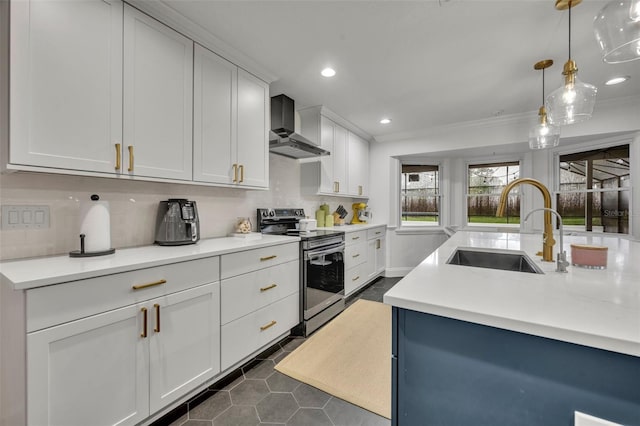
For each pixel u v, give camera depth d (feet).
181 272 4.97
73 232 5.18
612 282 3.47
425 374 2.82
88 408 3.81
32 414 3.35
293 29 6.06
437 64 7.48
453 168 15.53
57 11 4.18
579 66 7.47
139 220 6.20
